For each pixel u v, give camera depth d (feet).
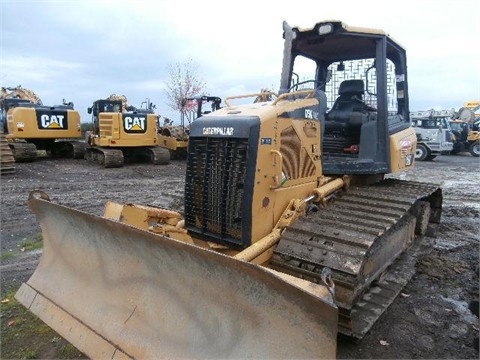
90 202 27.89
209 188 11.97
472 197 32.94
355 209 13.09
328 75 19.38
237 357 7.56
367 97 17.62
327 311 6.53
